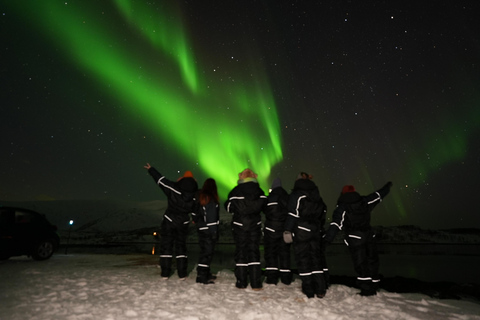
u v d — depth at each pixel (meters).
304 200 4.84
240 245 5.46
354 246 5.01
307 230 4.82
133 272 7.07
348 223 5.01
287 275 6.00
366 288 4.95
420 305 4.43
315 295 4.91
